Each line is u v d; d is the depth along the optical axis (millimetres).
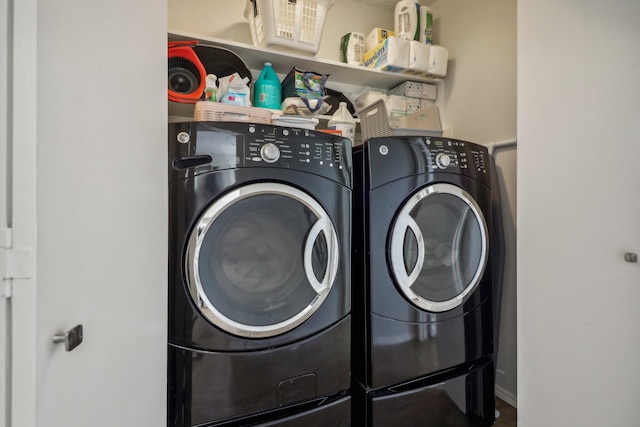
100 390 537
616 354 938
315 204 1105
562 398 1082
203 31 1810
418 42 1926
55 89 428
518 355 1235
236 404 1001
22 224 383
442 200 1316
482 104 1861
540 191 1155
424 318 1271
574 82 1048
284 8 1583
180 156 950
